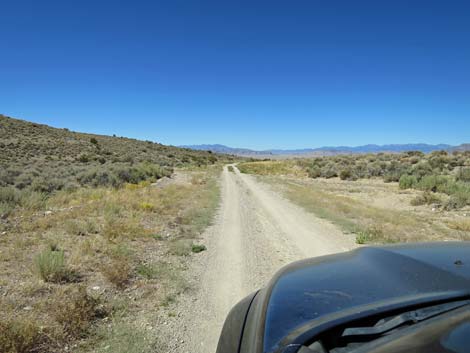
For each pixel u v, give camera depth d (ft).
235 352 7.18
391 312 5.74
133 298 17.21
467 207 49.03
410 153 170.19
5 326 12.70
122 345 12.87
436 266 7.41
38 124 289.94
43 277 18.66
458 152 150.92
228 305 16.88
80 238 27.89
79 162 157.89
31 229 30.40
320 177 127.03
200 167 202.28
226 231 34.68
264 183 100.73
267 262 24.29
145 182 81.25
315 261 9.52
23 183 65.26
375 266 8.11
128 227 31.42
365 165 132.77
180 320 15.16
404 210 50.55
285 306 6.81
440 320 5.22
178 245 27.14
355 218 41.83
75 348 12.57
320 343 5.40
